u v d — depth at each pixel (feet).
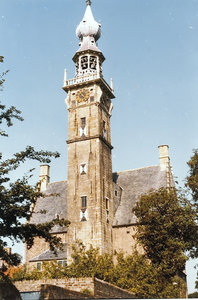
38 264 179.52
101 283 81.41
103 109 195.52
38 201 212.64
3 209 72.23
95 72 194.39
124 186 201.26
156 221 114.11
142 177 201.16
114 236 178.40
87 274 132.05
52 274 136.67
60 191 213.05
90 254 141.18
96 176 177.27
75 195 178.50
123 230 177.78
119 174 210.18
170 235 113.60
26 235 75.20
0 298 66.03
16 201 73.97
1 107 77.25
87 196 175.94
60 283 78.95
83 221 172.45
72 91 197.16
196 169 115.44
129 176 205.77
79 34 213.25
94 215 171.42
